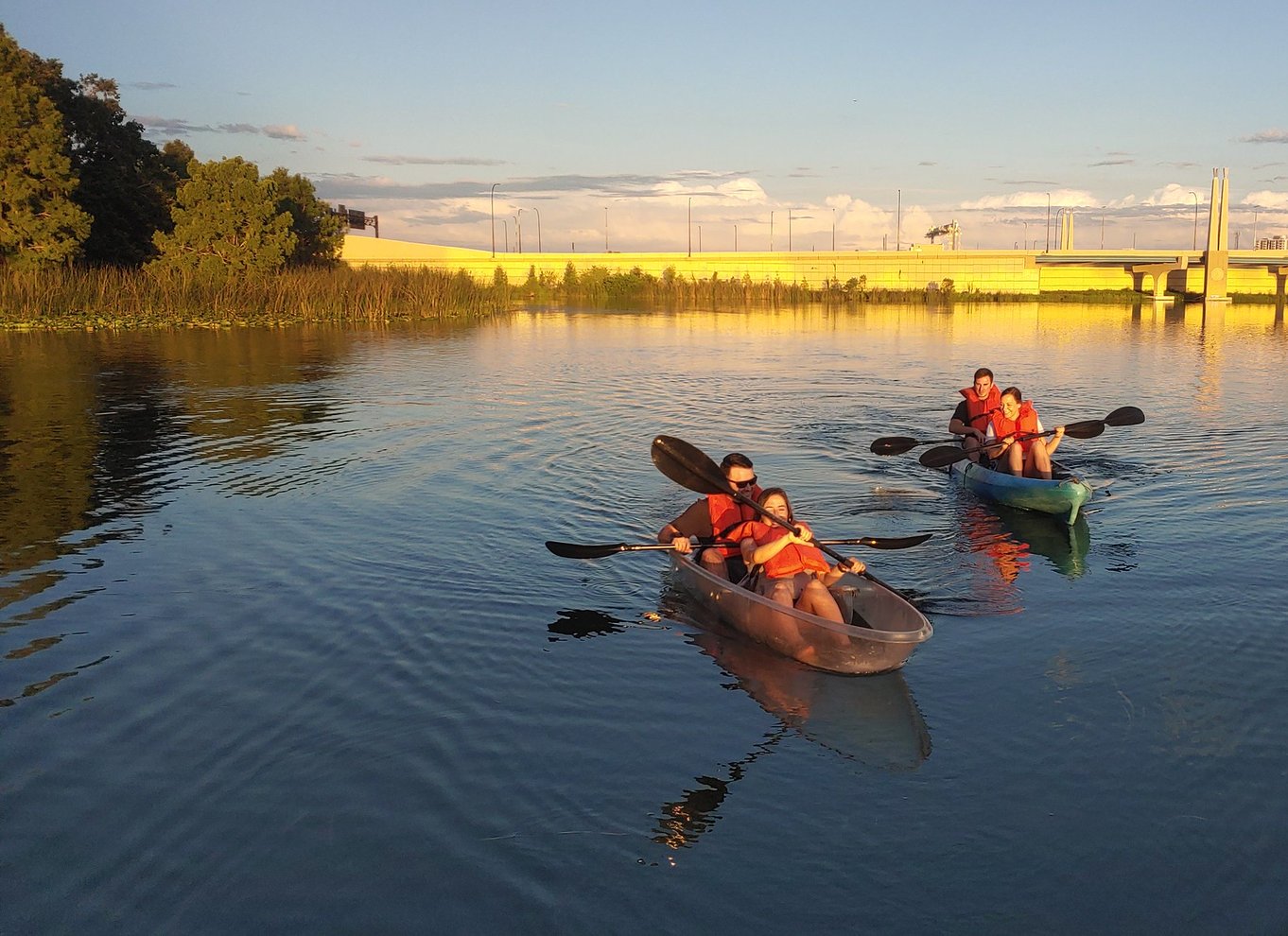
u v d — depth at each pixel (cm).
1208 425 1505
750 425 1539
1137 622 684
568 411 1639
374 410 1620
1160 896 397
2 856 421
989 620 693
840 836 439
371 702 564
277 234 4625
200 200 4509
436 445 1314
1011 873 412
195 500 1007
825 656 611
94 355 2478
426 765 496
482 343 3047
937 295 7481
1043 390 1984
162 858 420
